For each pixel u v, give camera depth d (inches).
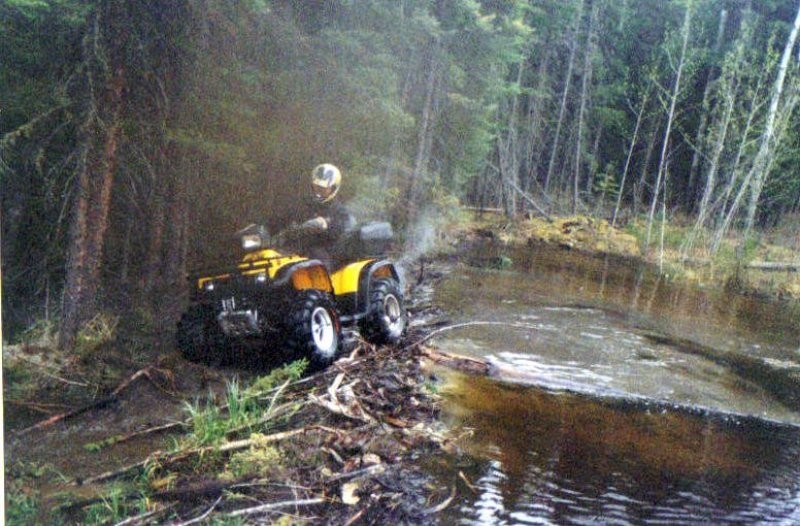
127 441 189.0
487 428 205.5
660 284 596.4
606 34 1253.1
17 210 279.0
